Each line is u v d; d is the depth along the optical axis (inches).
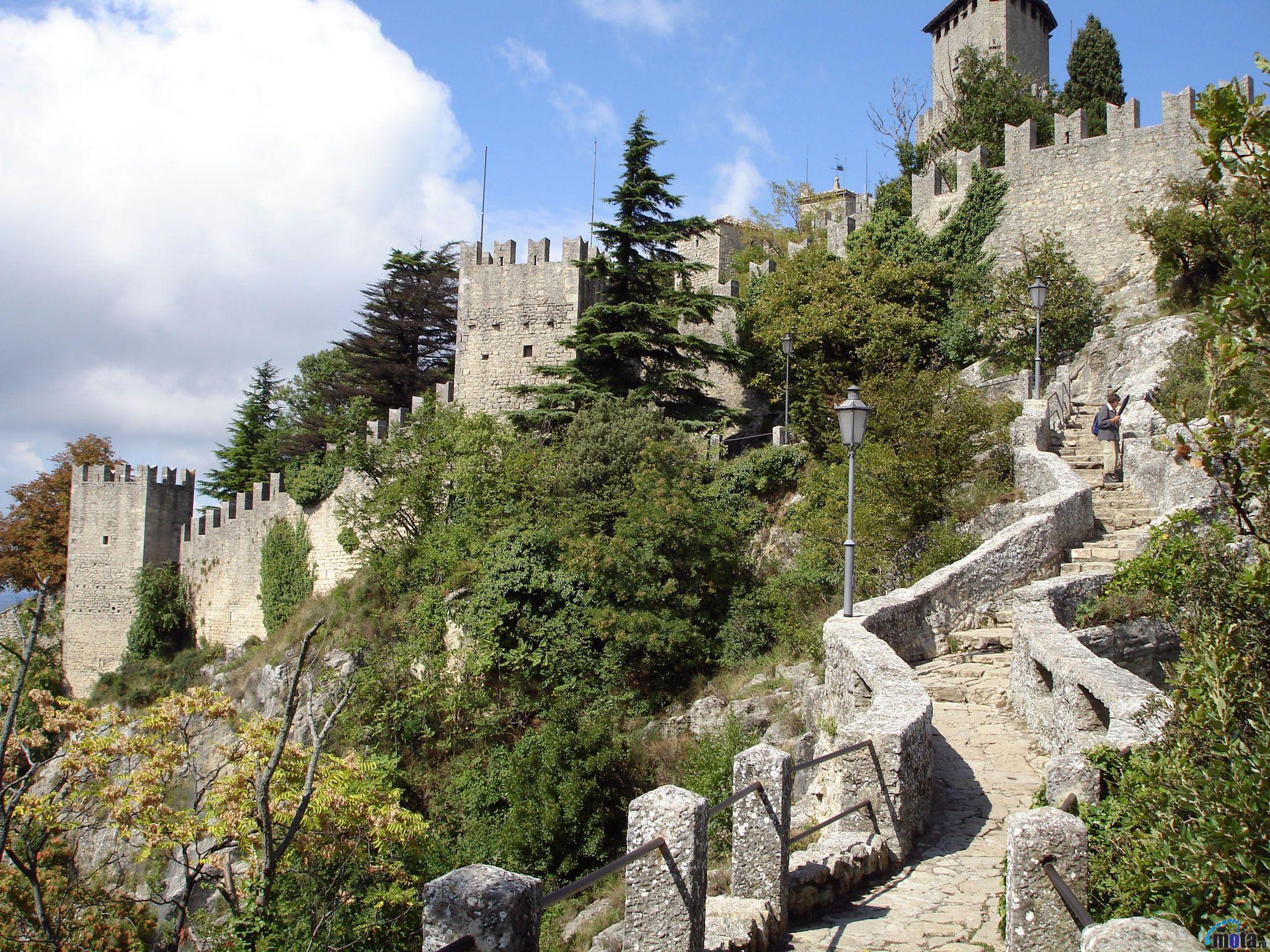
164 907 931.3
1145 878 226.5
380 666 1300.4
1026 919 226.2
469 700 1189.7
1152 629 564.1
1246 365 279.3
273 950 619.2
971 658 591.8
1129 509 775.7
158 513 2214.6
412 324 2298.2
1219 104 292.8
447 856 981.8
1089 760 321.7
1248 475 279.4
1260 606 285.1
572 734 978.7
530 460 1397.6
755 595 1140.5
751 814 304.3
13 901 722.8
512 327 1840.6
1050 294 1312.7
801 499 1237.1
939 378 976.3
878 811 361.7
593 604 1198.3
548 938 762.8
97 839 1100.5
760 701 949.2
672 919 232.8
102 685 2042.3
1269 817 207.2
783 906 298.0
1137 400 953.5
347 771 743.7
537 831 910.4
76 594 2218.3
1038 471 819.4
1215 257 1157.7
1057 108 2032.5
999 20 2534.5
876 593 812.6
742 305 1653.5
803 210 2748.5
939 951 282.2
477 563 1291.8
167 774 703.7
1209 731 244.4
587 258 1809.8
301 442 2240.4
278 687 1472.7
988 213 1539.1
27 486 2573.8
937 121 2336.4
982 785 423.2
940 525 834.8
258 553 1952.5
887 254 1601.9
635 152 1560.0
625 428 1322.6
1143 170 1409.9
